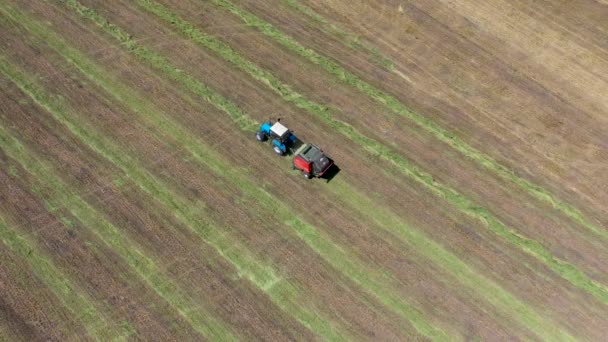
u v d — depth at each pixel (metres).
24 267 21.00
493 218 23.36
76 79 27.20
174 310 20.28
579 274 21.88
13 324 19.61
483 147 25.92
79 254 21.44
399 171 24.77
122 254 21.52
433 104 27.52
